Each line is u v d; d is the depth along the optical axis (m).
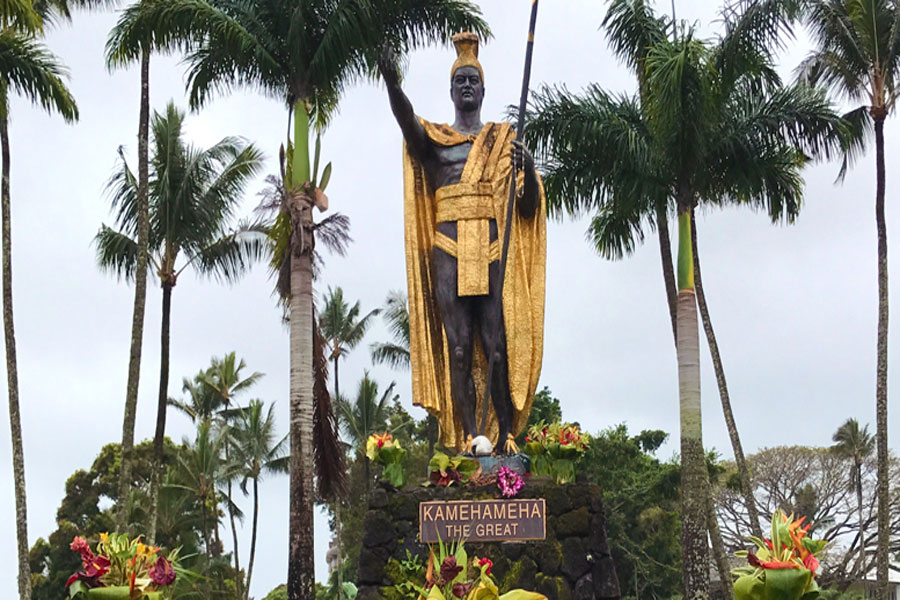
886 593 25.47
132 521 41.62
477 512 12.55
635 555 41.28
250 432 46.00
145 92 27.22
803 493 46.84
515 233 13.87
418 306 13.88
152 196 28.86
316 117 22.62
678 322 22.12
